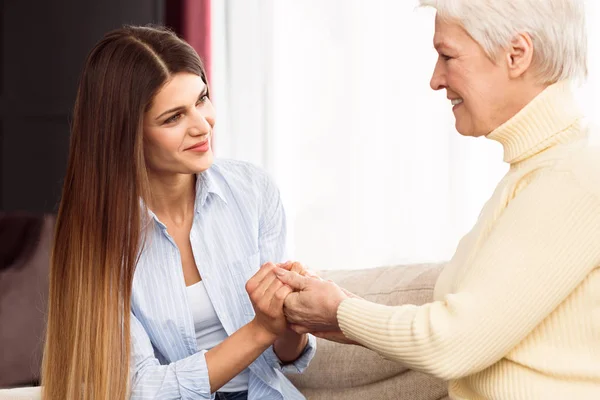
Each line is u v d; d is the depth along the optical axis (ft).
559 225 4.88
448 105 12.94
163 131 6.50
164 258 6.95
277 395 7.07
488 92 5.30
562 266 4.87
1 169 18.15
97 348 6.58
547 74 5.21
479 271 5.03
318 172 14.14
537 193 5.00
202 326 7.09
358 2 13.70
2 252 11.09
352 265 13.84
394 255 13.47
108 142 6.57
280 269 6.35
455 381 5.74
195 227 7.08
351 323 5.56
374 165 13.62
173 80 6.43
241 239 7.19
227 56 14.92
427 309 5.21
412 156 13.25
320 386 7.62
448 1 5.23
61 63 17.69
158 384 6.54
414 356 5.17
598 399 5.04
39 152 17.95
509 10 5.11
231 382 7.16
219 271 7.06
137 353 6.70
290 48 14.34
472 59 5.29
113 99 6.51
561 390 5.09
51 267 6.87
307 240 14.19
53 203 17.94
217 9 15.05
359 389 7.48
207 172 7.14
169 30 6.93
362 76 13.69
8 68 17.99
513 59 5.21
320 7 14.05
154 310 6.89
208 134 6.63
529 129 5.28
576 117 5.29
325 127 14.07
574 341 5.09
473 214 12.69
